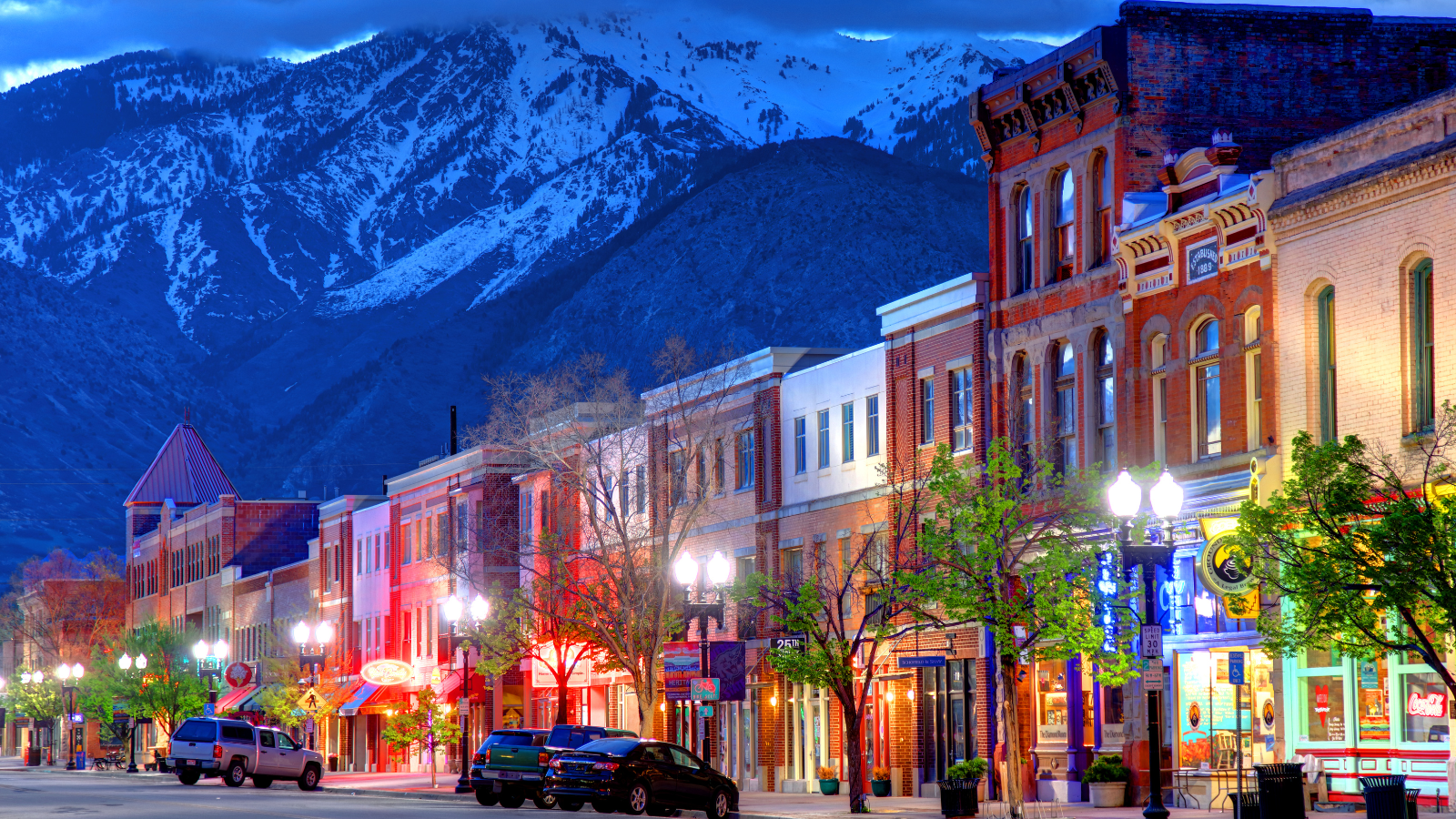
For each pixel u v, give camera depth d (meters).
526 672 75.00
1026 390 44.16
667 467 59.91
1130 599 34.81
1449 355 30.69
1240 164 41.19
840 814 38.94
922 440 48.50
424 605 81.38
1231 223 36.88
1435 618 24.03
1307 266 34.31
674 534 60.69
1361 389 32.75
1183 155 38.94
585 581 57.00
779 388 56.19
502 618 57.91
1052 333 42.81
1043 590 33.56
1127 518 28.09
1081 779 40.28
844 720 51.34
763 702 55.97
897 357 49.53
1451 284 30.66
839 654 39.69
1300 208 34.41
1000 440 35.53
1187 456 38.12
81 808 43.56
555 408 63.75
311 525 113.50
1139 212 40.00
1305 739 34.31
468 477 76.94
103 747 120.81
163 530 125.19
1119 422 40.09
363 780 71.19
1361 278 32.88
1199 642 36.88
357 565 91.31
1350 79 42.00
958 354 46.62
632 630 53.50
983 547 33.94
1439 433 26.97
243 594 108.19
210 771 63.97
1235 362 36.69
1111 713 40.22
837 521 51.88
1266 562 27.12
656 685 61.56
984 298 45.66
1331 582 23.97
